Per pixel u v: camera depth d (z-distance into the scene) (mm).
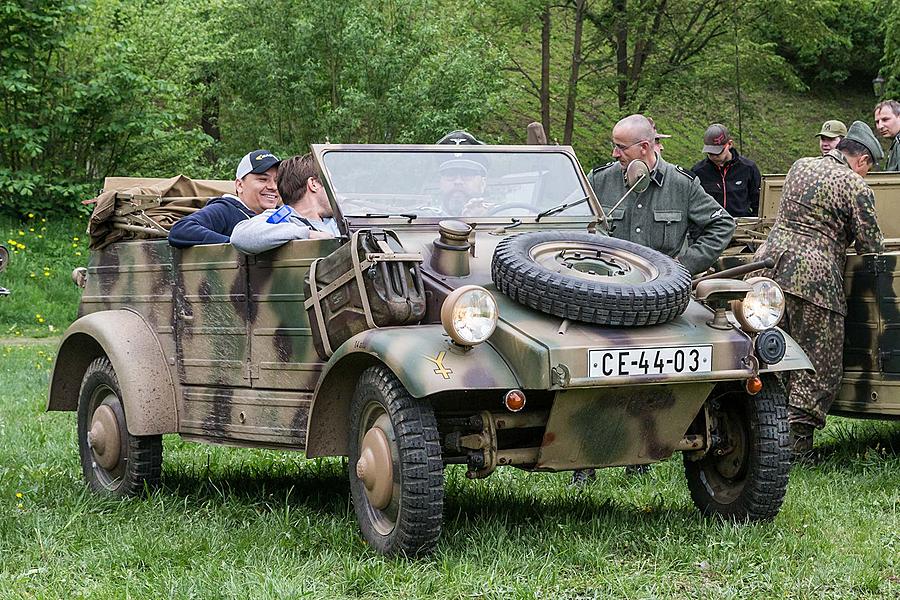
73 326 6898
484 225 6188
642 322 5066
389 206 6082
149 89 22422
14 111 22047
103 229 6992
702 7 27375
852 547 5453
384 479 5082
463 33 24266
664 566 5039
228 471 7250
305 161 6324
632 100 27609
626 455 5359
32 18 21141
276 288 5902
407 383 4770
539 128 7098
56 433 8477
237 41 23062
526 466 5301
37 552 5203
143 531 5527
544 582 4789
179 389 6496
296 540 5410
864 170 8023
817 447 8258
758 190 11703
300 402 5816
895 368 7480
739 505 5762
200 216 6504
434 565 4988
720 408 5906
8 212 21969
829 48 39531
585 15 27844
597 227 6391
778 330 5297
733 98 32844
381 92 22828
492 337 5035
